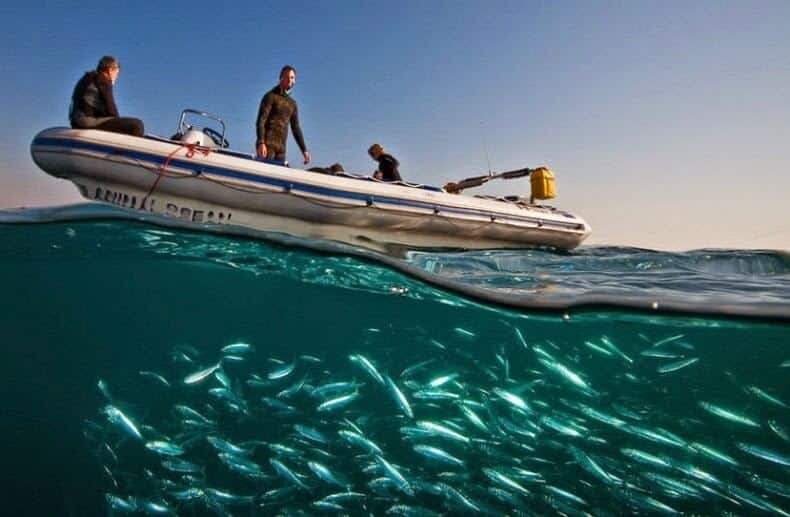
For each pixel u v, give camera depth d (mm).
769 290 6227
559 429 4898
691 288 6297
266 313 10070
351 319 9578
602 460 4215
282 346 12461
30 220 5852
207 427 4879
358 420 5195
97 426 5129
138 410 7051
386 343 10617
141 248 6715
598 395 6164
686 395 7398
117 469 4848
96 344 10820
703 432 5609
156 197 6473
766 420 4676
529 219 9352
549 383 5832
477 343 8695
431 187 8609
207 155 6613
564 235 10039
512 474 4184
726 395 7441
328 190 7168
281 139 7586
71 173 6289
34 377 9156
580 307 5320
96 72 6406
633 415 5438
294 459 4391
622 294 5418
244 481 4492
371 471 4293
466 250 8805
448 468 4684
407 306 7613
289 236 6020
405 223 7852
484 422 4832
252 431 5203
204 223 6027
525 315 5961
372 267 6082
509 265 8383
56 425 6625
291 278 7406
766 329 5125
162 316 10703
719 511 3902
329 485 4242
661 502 4027
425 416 5082
